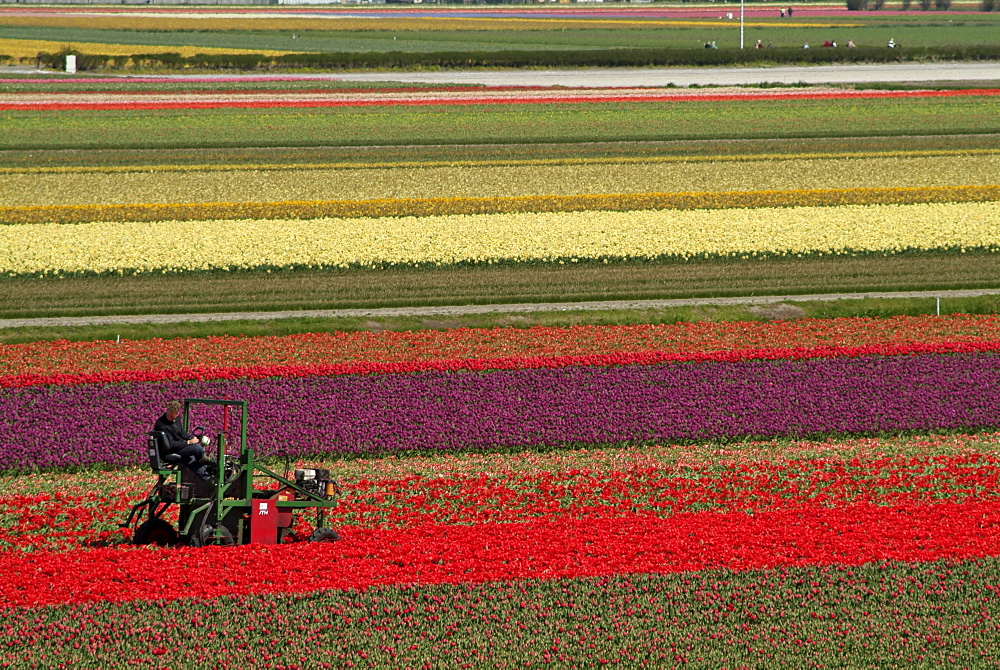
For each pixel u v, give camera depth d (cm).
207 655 6762
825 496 9812
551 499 9831
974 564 7981
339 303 16688
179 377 13162
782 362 13725
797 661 6669
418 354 14538
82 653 6781
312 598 7475
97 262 18850
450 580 7712
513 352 14625
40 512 9506
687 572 7850
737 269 18500
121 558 8112
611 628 7100
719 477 10406
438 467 10862
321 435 11625
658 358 13838
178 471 8356
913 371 13362
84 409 12219
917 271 18300
